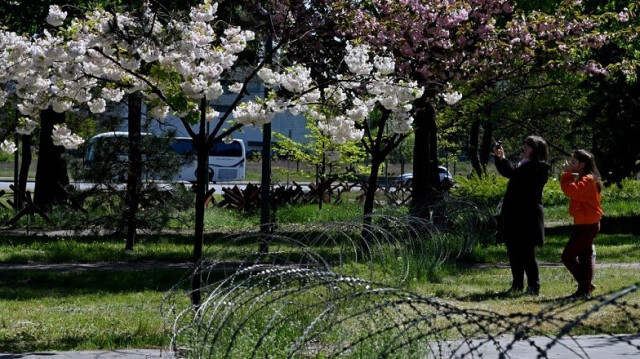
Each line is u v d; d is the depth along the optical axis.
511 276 15.18
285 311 8.10
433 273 14.18
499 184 34.84
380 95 10.54
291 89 9.75
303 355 7.26
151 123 20.91
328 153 12.45
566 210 34.00
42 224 27.09
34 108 9.91
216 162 64.75
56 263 17.75
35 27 23.06
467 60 19.03
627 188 39.31
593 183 12.34
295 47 16.39
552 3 25.55
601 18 22.16
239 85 9.99
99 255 18.61
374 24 17.55
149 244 21.33
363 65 10.21
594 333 9.62
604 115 29.06
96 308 11.72
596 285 13.47
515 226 12.72
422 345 7.08
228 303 7.32
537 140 12.64
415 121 21.81
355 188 53.09
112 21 8.80
